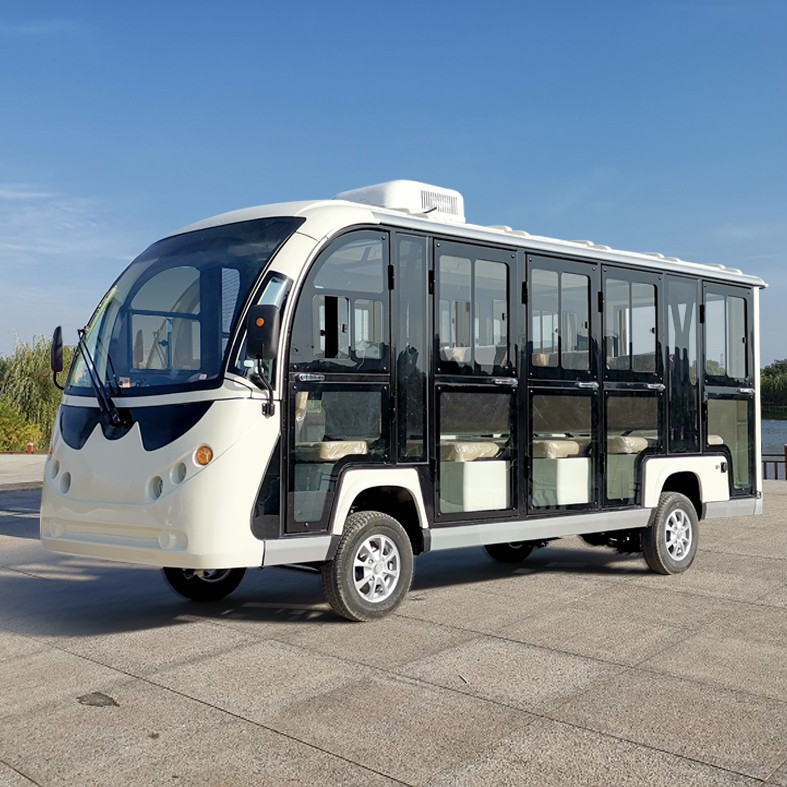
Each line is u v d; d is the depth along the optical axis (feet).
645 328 30.94
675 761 14.57
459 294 25.84
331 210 23.57
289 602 26.35
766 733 15.76
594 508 29.04
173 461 21.11
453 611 24.76
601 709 16.92
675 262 31.99
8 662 20.27
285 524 21.80
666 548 30.40
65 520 22.94
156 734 15.78
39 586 29.27
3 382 132.46
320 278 22.80
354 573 23.26
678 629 22.72
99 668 19.69
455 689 18.04
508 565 32.76
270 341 20.89
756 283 34.63
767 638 21.88
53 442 23.72
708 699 17.49
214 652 20.81
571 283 28.81
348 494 22.99
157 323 23.18
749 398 34.40
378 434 23.77
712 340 33.17
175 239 25.00
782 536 39.17
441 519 25.08
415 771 14.20
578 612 24.62
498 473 26.55
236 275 22.49
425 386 24.84
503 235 26.94
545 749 15.03
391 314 24.22
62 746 15.31
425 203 28.96
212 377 21.42
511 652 20.62
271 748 15.12
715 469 32.81
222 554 20.76
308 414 22.33
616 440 29.76
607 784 13.73
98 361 23.68
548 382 27.94
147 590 28.50
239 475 20.99
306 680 18.66
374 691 17.93
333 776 14.03
